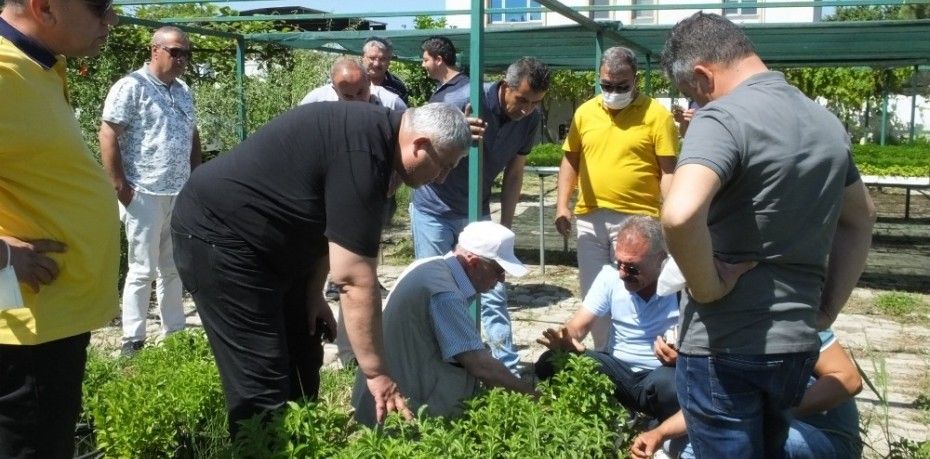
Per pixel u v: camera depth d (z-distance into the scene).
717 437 2.73
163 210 6.00
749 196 2.55
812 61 13.48
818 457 3.14
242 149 3.34
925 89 25.20
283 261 3.37
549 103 26.62
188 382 3.93
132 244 5.91
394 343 3.82
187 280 3.43
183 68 6.05
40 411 2.81
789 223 2.56
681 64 2.75
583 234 5.62
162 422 3.73
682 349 2.78
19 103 2.60
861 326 7.15
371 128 3.11
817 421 3.41
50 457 2.88
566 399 3.60
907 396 5.19
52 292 2.80
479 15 4.55
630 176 5.43
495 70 14.79
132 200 5.87
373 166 3.09
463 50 11.49
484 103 5.22
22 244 2.66
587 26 7.55
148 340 6.04
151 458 3.77
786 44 10.53
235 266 3.32
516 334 6.83
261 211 3.26
